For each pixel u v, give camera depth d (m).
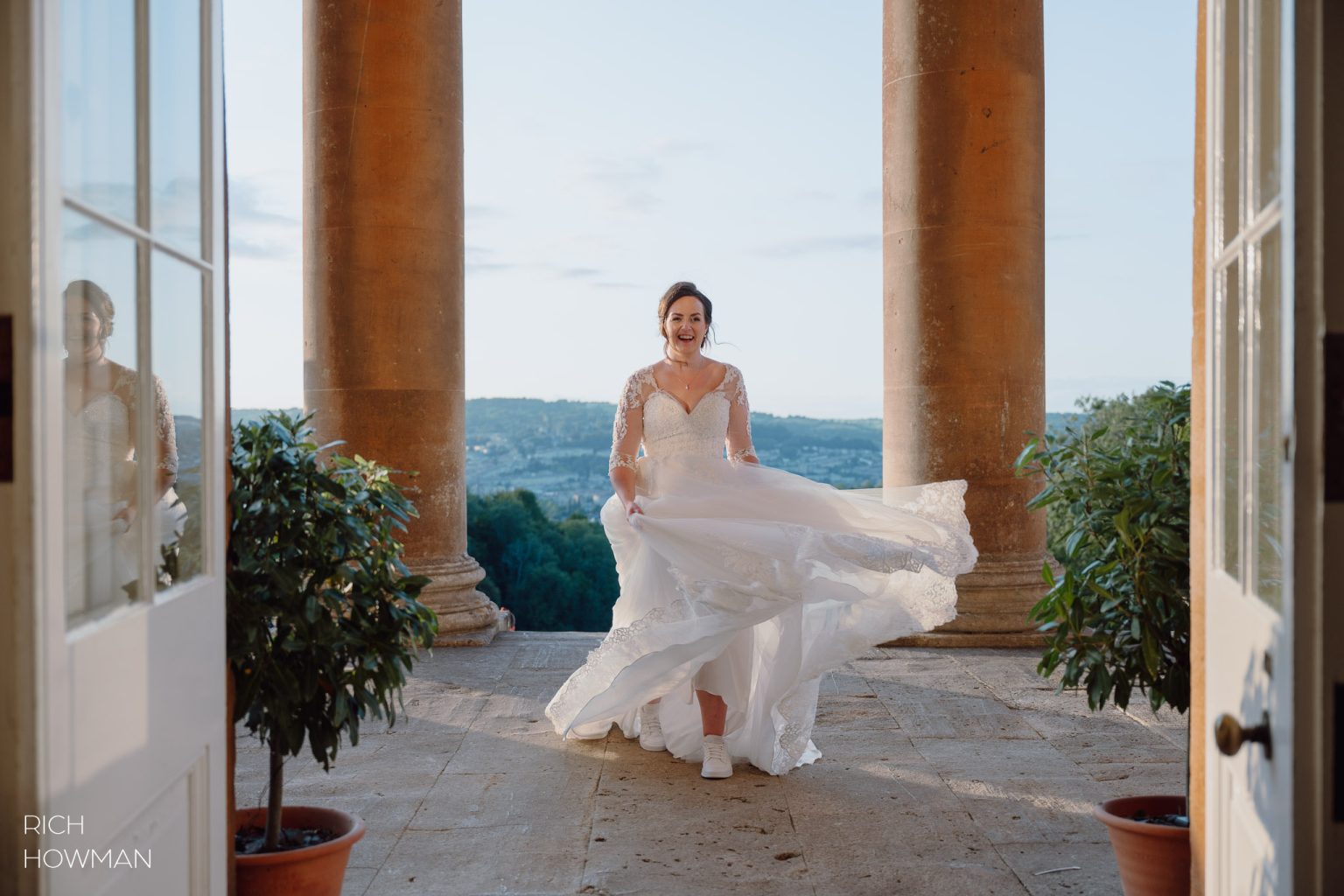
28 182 1.71
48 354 1.75
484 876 3.89
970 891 3.75
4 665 1.71
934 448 8.00
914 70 7.98
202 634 2.57
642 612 5.49
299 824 3.53
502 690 6.79
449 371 8.39
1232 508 2.26
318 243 8.16
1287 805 1.60
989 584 8.02
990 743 5.58
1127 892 3.39
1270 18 1.92
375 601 3.37
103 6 2.05
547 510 29.69
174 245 2.47
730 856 4.07
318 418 8.17
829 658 4.92
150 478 2.30
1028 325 8.00
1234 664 2.18
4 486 1.71
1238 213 2.21
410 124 8.12
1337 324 1.54
